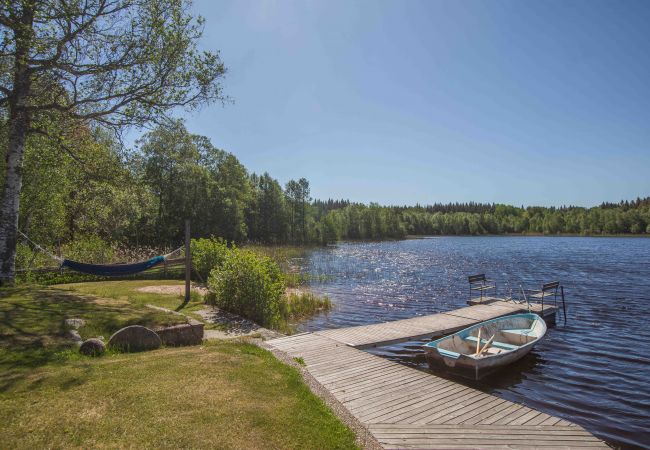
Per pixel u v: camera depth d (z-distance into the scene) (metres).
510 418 6.07
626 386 9.45
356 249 62.81
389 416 6.04
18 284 12.99
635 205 153.00
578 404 8.49
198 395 5.52
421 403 6.55
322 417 5.34
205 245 20.23
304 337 10.82
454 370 9.91
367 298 21.27
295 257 45.97
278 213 66.12
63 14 11.41
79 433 4.39
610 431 7.38
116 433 4.43
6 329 7.62
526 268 35.47
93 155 15.41
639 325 15.38
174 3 13.45
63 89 13.26
